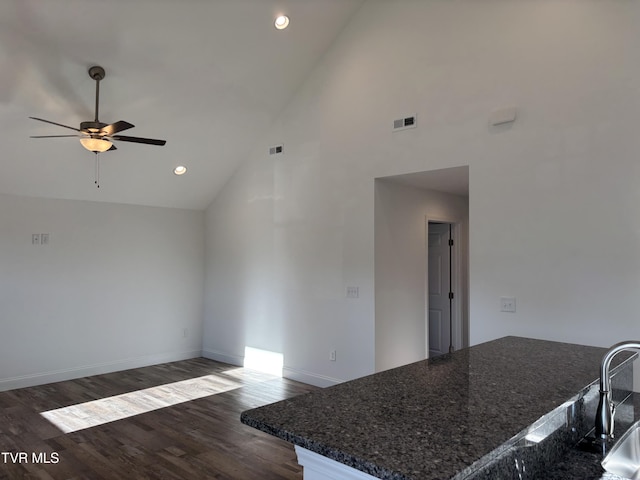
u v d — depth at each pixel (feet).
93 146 13.26
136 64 14.49
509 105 12.84
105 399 15.83
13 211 17.06
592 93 11.46
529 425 4.22
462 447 3.67
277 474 10.47
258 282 19.85
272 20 15.10
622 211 10.95
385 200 16.35
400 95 15.23
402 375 6.08
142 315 20.65
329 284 17.02
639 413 6.48
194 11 13.71
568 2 11.93
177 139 17.98
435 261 21.06
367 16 16.20
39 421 13.70
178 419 13.84
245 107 18.02
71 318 18.47
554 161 12.01
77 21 12.64
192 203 22.02
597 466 4.81
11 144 15.08
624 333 10.85
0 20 11.89
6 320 16.87
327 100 17.33
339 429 4.06
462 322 20.39
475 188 13.39
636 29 10.89
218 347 21.88
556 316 11.85
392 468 3.30
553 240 11.96
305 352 17.80
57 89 14.12
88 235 19.01
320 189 17.44
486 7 13.41
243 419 4.42
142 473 10.49
